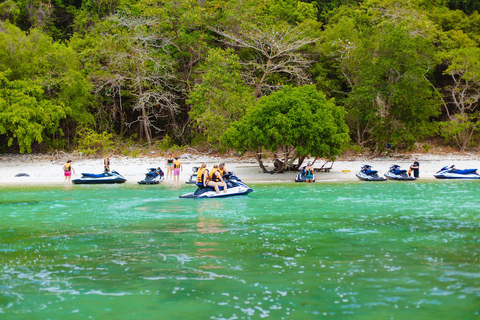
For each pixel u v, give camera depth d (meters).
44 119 34.69
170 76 40.28
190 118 41.47
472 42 44.59
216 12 42.06
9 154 38.66
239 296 6.09
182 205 15.79
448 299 5.89
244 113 32.47
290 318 5.29
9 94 34.66
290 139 25.88
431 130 40.31
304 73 41.75
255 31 40.16
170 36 41.12
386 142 38.66
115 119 43.28
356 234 10.35
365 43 37.16
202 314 5.45
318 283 6.62
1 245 9.39
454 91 41.19
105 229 11.23
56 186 23.56
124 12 41.97
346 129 28.59
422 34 40.81
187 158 36.62
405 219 12.44
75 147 39.44
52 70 38.47
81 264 7.81
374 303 5.78
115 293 6.25
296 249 8.84
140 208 15.09
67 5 48.62
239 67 38.50
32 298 6.07
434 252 8.51
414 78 35.91
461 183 23.36
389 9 44.31
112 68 40.50
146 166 32.25
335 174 28.16
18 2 44.00
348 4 53.62
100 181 24.73
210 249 8.89
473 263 7.70
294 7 49.75
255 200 17.00
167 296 6.11
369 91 36.53
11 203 16.61
